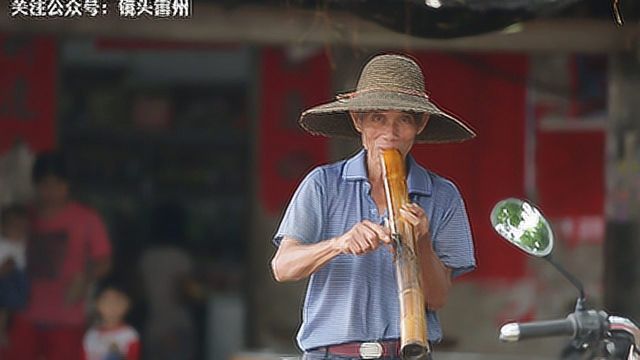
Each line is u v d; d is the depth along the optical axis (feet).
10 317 76.59
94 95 82.02
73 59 80.12
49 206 76.69
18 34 70.64
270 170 76.28
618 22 50.01
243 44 70.64
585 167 74.84
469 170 74.64
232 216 85.30
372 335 36.27
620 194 74.43
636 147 73.61
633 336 36.22
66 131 81.97
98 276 77.46
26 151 75.46
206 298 83.87
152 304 82.69
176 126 83.46
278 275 35.99
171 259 82.84
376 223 36.06
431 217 37.42
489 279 77.05
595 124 74.64
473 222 75.41
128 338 74.49
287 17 61.57
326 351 36.47
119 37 67.77
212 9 63.67
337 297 36.35
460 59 73.72
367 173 36.94
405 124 36.27
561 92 74.38
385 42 53.06
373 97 36.06
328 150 75.82
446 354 75.56
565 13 56.34
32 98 75.00
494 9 44.86
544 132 74.79
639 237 74.08
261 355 72.28
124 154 83.71
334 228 36.88
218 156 84.64
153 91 82.79
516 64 74.02
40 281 76.89
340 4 48.52
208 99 83.30
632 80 72.54
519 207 36.32
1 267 76.02
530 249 35.70
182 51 79.51
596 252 75.61
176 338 82.64
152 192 84.48
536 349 77.56
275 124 75.82
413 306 33.58
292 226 36.60
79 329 77.20
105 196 83.76
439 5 45.06
